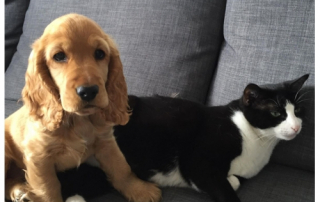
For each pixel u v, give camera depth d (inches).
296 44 46.6
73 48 33.5
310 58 45.7
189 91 57.1
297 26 46.4
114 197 43.8
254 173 46.5
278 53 48.1
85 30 34.4
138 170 47.9
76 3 66.3
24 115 43.6
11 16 76.5
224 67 55.3
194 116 48.4
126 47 60.3
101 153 43.6
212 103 57.2
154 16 58.6
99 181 44.7
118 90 40.4
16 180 44.6
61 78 33.9
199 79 57.5
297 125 43.5
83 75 32.7
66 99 32.8
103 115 40.1
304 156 46.8
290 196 41.9
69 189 42.2
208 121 47.5
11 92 70.0
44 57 35.7
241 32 51.4
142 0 60.1
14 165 46.1
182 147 47.0
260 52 49.7
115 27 61.8
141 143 47.9
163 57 57.8
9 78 71.5
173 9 57.4
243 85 51.4
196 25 56.6
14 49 77.6
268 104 44.9
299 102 45.8
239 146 45.1
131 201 43.2
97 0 64.3
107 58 37.2
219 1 57.4
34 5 72.2
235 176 45.5
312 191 42.6
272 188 43.8
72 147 39.5
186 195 44.1
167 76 57.5
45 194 39.6
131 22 60.4
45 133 37.8
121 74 40.8
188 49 56.8
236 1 52.0
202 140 45.6
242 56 51.7
